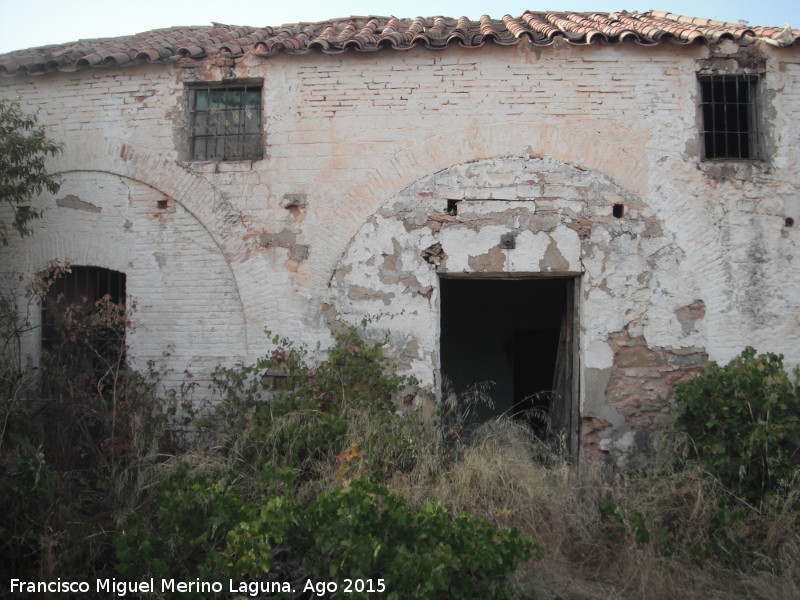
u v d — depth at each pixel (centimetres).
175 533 479
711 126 746
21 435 643
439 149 743
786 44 719
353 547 414
